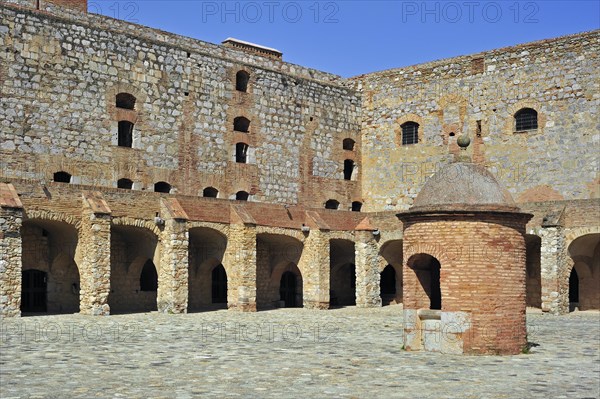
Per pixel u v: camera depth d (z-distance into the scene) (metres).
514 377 16.55
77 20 39.66
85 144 38.97
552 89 44.28
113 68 40.34
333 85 51.22
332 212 43.28
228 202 39.03
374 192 51.50
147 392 14.52
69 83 38.53
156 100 42.12
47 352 20.14
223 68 45.41
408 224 21.03
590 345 22.97
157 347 21.67
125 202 35.12
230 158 45.31
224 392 14.60
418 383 15.73
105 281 33.31
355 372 17.14
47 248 36.16
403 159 50.25
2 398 13.79
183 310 36.00
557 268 37.00
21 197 31.83
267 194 47.00
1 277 30.33
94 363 18.25
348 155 51.78
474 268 19.92
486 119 46.78
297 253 42.44
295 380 16.03
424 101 49.50
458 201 20.23
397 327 29.14
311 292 41.56
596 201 37.16
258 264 42.56
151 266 40.09
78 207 33.72
